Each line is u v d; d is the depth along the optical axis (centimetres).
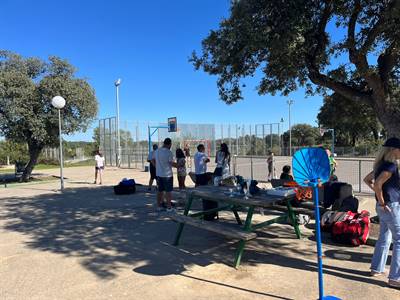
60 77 2052
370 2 680
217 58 841
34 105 1969
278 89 983
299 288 446
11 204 1162
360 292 430
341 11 708
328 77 775
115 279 491
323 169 399
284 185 727
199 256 579
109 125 3331
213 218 820
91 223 836
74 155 4422
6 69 1989
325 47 778
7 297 441
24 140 2050
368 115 936
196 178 1054
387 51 720
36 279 497
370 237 620
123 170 2683
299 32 652
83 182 1838
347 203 701
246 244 637
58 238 710
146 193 1310
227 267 527
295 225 667
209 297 428
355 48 698
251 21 670
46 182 1892
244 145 4406
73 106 2072
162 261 559
